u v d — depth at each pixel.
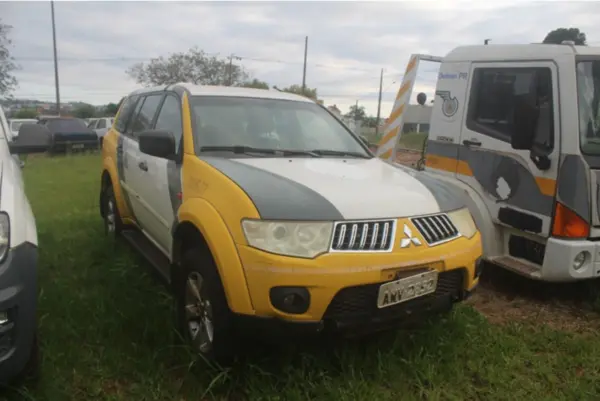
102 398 2.96
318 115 4.68
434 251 3.04
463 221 3.40
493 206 4.95
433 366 3.30
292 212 2.85
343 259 2.78
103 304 4.00
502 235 5.03
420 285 2.99
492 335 3.84
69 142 20.20
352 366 3.16
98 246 5.57
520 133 4.43
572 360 3.58
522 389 3.21
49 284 4.40
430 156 5.77
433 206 3.26
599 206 4.31
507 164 4.77
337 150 4.32
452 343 3.56
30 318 2.64
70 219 6.96
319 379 3.13
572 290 4.93
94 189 10.06
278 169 3.48
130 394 3.02
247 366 3.18
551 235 4.40
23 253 2.62
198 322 3.37
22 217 2.73
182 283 3.48
